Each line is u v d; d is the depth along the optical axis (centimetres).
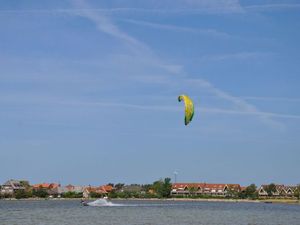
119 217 11431
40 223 9519
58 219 10656
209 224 9506
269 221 10594
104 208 16988
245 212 14750
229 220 10706
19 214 12588
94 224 9338
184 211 14762
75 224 9338
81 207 18038
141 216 11875
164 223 9606
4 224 9244
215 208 17812
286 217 12175
